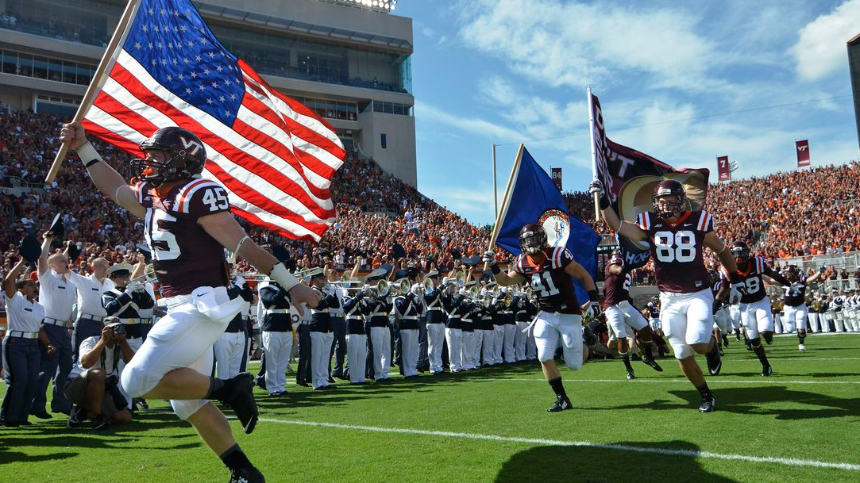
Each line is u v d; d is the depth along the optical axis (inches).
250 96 297.6
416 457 179.8
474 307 538.0
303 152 337.7
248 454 190.7
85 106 160.6
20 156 1122.7
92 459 194.7
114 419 266.2
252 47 1766.7
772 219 1542.8
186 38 277.7
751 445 180.9
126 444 220.1
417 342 486.0
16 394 277.3
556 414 251.1
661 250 247.0
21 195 1018.7
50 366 307.3
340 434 221.0
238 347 365.1
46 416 305.1
